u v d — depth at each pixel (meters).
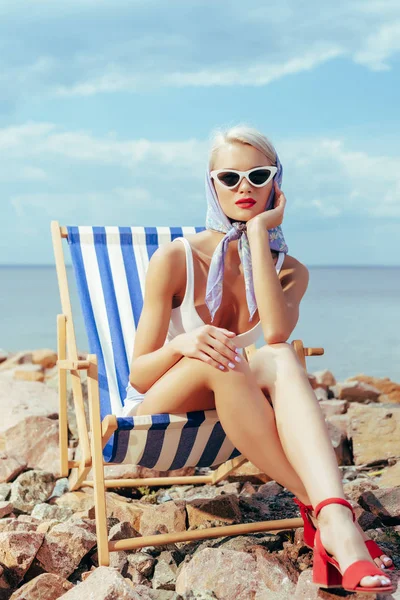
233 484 3.61
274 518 3.10
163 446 2.62
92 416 2.55
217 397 2.43
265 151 2.74
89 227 3.55
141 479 3.44
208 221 2.83
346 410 5.12
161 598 2.32
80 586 2.24
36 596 2.33
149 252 3.59
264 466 2.46
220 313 2.78
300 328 19.78
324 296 44.09
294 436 2.30
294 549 2.63
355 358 13.50
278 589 2.33
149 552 2.72
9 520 2.88
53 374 7.08
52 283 81.94
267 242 2.64
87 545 2.61
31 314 27.25
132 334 3.42
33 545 2.53
